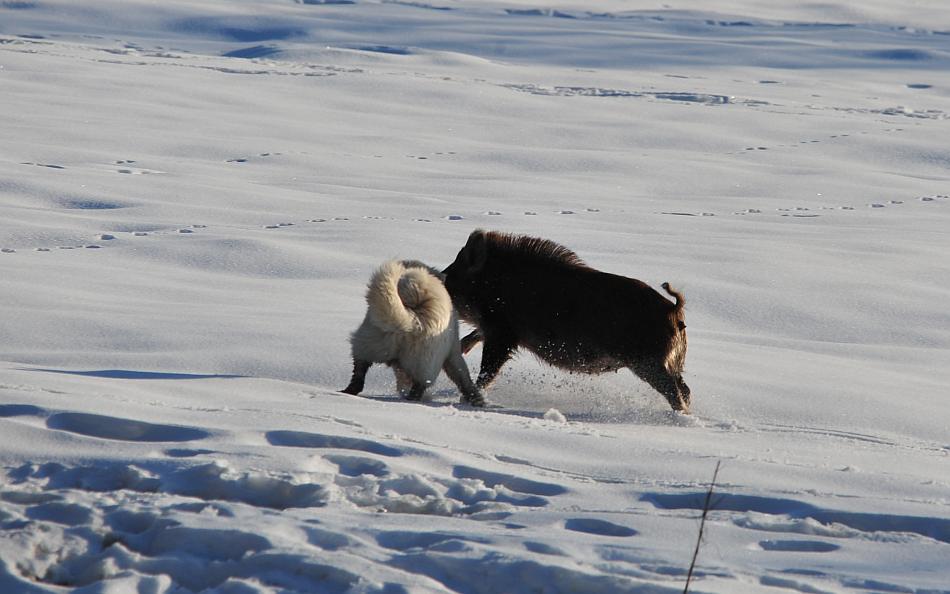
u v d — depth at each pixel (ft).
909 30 304.30
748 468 23.66
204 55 177.68
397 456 23.24
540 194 85.20
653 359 34.50
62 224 64.59
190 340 38.86
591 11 335.47
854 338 48.32
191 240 60.64
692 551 17.80
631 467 23.59
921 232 74.02
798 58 214.69
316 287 51.70
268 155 96.84
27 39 182.80
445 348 33.68
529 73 173.68
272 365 36.09
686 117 131.03
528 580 16.40
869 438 30.37
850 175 99.35
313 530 18.33
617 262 59.21
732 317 50.44
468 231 67.15
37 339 39.01
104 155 90.68
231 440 23.54
